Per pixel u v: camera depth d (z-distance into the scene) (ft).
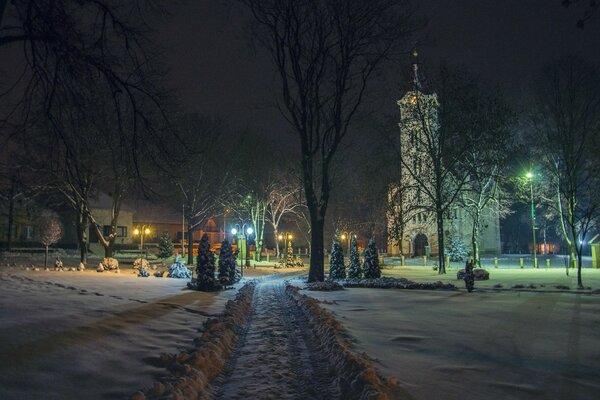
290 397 21.59
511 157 126.41
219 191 169.37
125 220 245.45
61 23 38.27
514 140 134.82
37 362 22.33
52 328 29.17
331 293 70.90
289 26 89.10
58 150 45.57
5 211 163.73
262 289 81.71
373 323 40.57
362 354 27.25
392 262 194.39
